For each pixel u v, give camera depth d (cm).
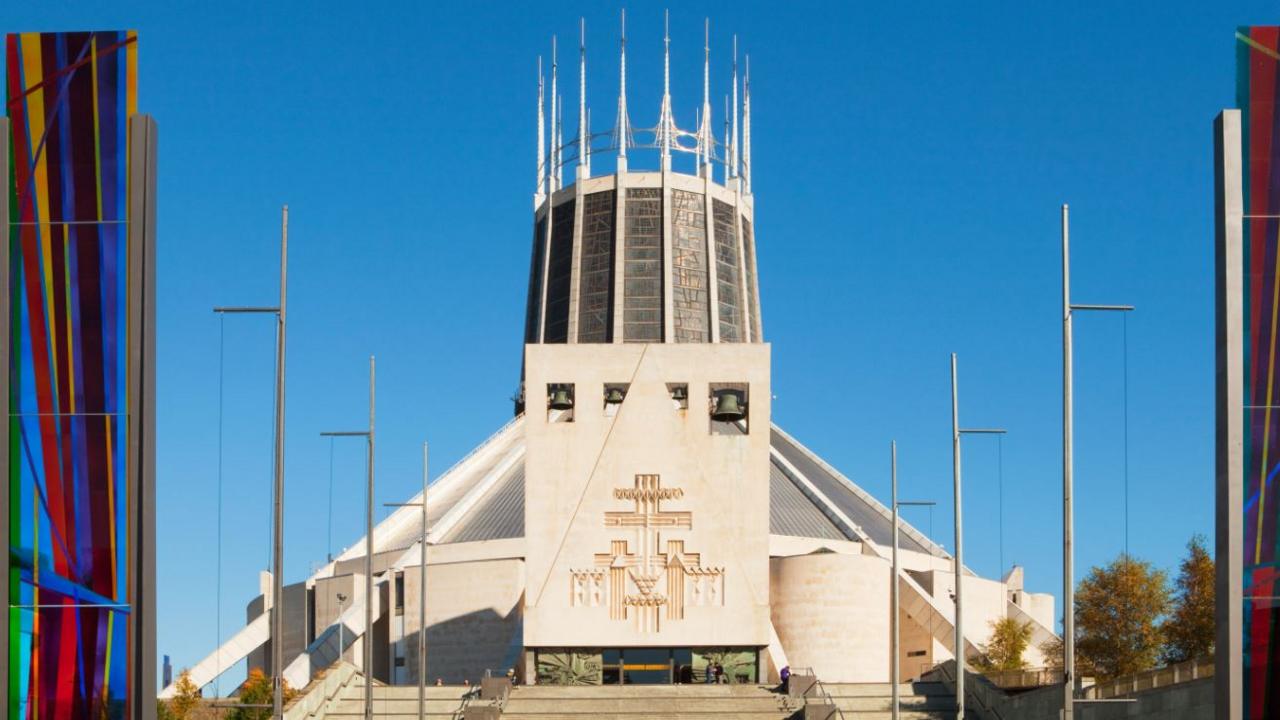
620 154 17650
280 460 5606
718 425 10919
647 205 17488
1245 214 4341
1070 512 5369
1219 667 4303
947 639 10700
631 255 17338
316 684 7631
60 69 4506
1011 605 11275
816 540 11825
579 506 8531
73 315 4466
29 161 4484
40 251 4469
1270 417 4297
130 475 4444
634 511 8538
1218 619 4322
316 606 11681
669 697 7862
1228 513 4281
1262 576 4259
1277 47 4366
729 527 8519
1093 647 9000
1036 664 10706
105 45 4506
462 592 10975
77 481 4450
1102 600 9019
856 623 10675
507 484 12938
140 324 4466
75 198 4475
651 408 8625
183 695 8656
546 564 8500
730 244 17750
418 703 7838
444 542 11944
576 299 17325
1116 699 5941
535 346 8669
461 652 10894
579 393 8631
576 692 7969
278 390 5600
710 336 17288
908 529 13262
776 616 10781
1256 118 4359
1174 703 5991
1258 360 4309
